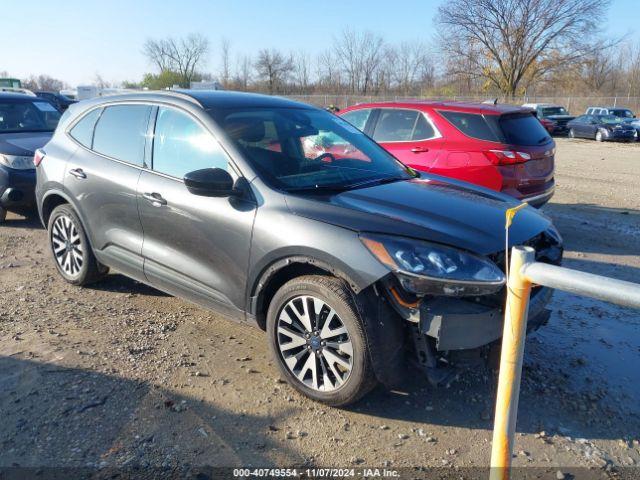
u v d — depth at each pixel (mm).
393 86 53906
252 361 3863
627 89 51844
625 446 3066
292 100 4824
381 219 3211
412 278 2932
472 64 46469
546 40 44469
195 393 3445
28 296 4953
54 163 5059
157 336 4207
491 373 3717
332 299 3146
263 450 2959
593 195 10820
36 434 3033
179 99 4227
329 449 2980
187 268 3961
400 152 7145
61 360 3793
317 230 3217
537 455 2977
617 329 4547
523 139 6648
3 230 7371
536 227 3588
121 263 4520
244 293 3615
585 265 6285
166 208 3990
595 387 3639
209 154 3881
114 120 4680
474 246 3105
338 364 3248
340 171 4020
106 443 2975
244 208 3549
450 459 2924
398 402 3412
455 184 4266
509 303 1984
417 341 3102
